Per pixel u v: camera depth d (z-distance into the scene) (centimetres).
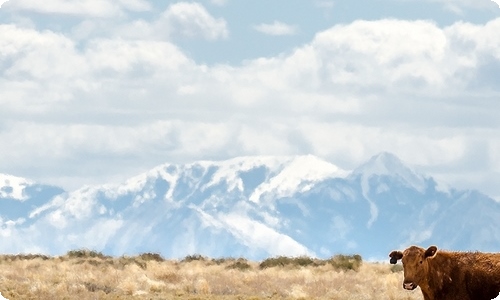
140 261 12875
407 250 7231
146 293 9612
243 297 9569
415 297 9731
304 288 10194
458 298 7212
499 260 7212
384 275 11538
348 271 12475
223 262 14125
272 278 11194
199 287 9975
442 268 7238
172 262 13775
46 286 9569
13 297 9062
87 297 9181
